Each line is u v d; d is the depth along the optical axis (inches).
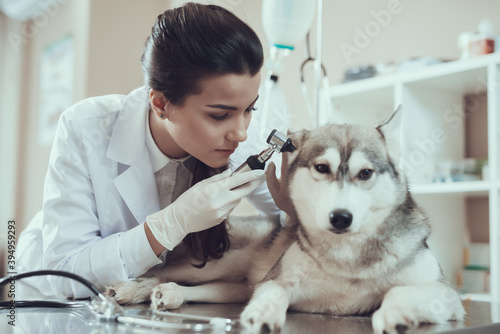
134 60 127.9
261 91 64.6
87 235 44.3
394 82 90.8
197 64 35.9
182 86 37.1
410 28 103.5
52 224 43.7
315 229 35.6
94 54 124.8
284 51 61.6
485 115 95.2
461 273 91.4
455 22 96.4
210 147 39.5
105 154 45.6
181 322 28.5
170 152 46.9
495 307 42.8
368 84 95.0
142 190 46.2
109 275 40.4
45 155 151.6
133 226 47.8
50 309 35.7
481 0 92.6
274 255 43.8
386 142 36.9
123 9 127.4
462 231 96.2
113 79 127.2
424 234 35.1
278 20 59.5
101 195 45.5
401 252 33.8
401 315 27.5
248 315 27.6
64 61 139.4
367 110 106.4
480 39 83.4
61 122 46.1
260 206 53.6
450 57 97.0
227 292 43.5
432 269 34.3
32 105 162.2
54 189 44.6
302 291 36.6
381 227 34.2
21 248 57.2
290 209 42.8
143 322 28.0
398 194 35.3
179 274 46.8
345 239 34.5
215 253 44.4
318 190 35.0
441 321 29.8
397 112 37.0
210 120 38.2
